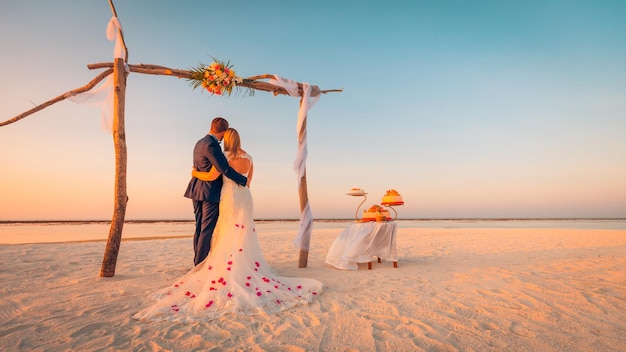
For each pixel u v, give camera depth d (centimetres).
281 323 280
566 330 266
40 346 229
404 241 1070
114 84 472
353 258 540
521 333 260
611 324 279
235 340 243
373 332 261
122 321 279
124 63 478
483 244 958
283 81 563
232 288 344
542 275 480
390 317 297
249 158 443
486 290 393
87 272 482
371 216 564
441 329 268
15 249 716
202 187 416
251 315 297
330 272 514
